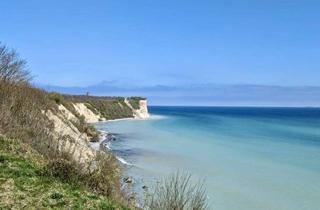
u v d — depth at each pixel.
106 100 121.31
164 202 16.22
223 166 37.69
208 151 47.94
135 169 33.72
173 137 64.56
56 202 13.75
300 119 140.25
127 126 88.62
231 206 24.19
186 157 42.66
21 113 23.91
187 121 115.69
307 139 63.84
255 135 70.31
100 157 24.81
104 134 61.44
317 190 28.44
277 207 24.03
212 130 81.12
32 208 12.85
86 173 17.38
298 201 25.48
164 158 41.47
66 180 16.02
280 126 97.00
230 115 180.38
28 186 14.48
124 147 49.44
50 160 17.62
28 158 17.42
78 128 47.06
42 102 35.69
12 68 28.59
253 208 23.81
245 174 33.94
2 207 12.48
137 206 19.34
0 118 20.64
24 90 29.44
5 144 18.12
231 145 54.66
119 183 22.86
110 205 15.02
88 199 14.81
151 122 107.06
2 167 15.62
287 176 33.31
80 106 98.56
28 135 21.22
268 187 29.17
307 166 38.16
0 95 24.53
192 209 16.64
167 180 29.48
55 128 31.12
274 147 52.94
